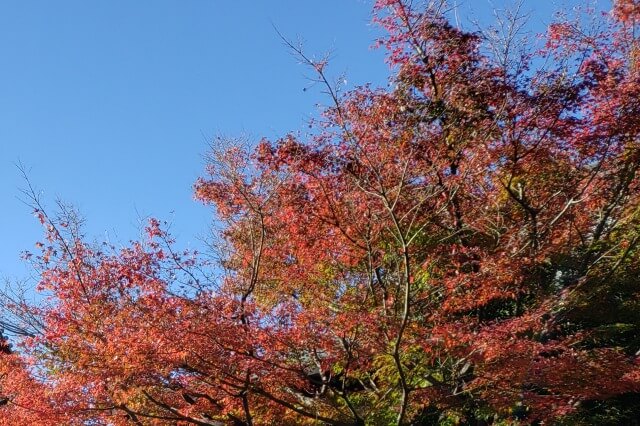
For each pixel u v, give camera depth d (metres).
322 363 12.02
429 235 14.02
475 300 13.00
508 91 14.06
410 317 12.42
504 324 12.15
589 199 14.62
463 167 14.05
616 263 14.58
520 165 14.44
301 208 13.61
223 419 12.57
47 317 11.84
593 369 11.70
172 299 11.27
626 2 14.48
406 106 14.06
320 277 13.48
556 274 16.86
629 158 14.64
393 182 13.37
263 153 13.97
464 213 14.48
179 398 12.18
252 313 11.71
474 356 11.54
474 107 14.04
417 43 14.55
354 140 13.23
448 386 12.70
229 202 14.76
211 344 11.00
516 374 11.49
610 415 15.02
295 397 12.69
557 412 11.48
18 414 11.10
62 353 11.36
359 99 13.98
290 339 11.42
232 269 14.34
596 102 13.99
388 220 13.09
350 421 12.79
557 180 15.12
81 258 12.09
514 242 13.87
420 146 13.75
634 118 13.84
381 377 13.06
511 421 12.77
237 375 11.97
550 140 14.28
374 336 11.71
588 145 14.34
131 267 11.92
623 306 15.12
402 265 13.62
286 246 13.79
